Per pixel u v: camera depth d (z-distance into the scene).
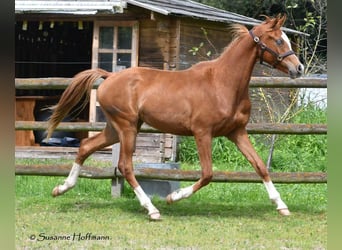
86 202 8.88
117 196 9.23
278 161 12.69
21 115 14.67
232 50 7.89
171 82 7.95
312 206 8.84
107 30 14.03
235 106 7.85
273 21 7.85
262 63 8.02
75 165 8.43
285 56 7.78
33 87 9.03
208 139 7.80
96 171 9.05
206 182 7.84
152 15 12.99
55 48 17.61
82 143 8.45
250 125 8.73
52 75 17.61
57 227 7.42
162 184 9.23
